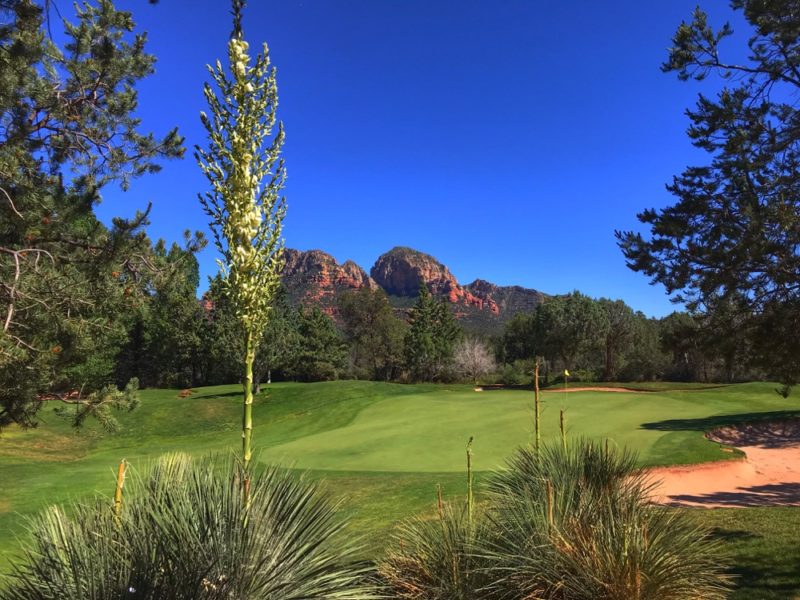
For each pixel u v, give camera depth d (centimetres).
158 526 266
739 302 563
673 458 1184
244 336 295
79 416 838
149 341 5247
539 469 435
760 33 561
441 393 3152
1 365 671
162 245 952
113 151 921
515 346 6719
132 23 903
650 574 321
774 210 503
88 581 249
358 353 6700
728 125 576
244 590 251
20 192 819
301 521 295
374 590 329
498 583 358
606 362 4425
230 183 280
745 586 506
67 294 770
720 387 3094
